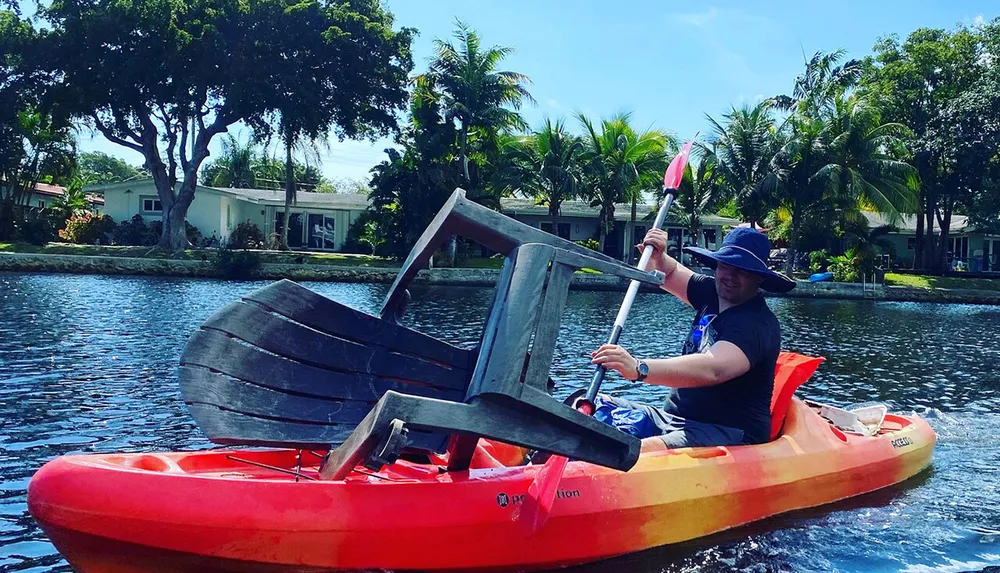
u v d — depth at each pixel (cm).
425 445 399
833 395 894
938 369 1103
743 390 444
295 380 373
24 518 421
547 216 3944
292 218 4056
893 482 528
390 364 405
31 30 3048
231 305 353
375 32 3155
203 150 3278
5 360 900
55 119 3050
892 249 3841
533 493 358
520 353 330
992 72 3547
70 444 573
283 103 3153
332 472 333
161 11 2930
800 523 448
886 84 3734
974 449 644
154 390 759
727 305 427
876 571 391
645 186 3581
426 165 3178
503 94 3206
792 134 3281
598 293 2634
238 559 310
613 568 377
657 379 378
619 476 390
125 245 3531
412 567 330
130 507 302
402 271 410
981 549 421
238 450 390
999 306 2773
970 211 3806
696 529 412
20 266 2802
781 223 4006
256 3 3055
